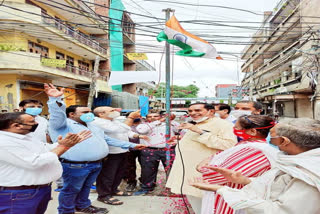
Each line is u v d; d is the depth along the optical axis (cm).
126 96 2173
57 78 1542
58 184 430
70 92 1794
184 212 324
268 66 1844
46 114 1548
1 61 1186
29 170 191
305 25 1323
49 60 1280
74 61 1816
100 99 2008
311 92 1571
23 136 192
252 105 370
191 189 263
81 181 296
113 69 2152
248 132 192
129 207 354
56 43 1535
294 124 130
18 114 192
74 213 302
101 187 375
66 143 202
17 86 1325
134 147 361
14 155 182
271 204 123
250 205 129
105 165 375
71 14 1602
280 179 131
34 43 1402
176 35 350
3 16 1173
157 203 366
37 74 1380
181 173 275
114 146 367
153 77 397
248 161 179
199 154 270
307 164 117
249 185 148
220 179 197
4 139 181
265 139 190
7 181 185
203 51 352
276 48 2008
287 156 130
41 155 191
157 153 423
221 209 186
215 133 263
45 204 216
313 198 112
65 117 275
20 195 188
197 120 278
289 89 1650
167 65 400
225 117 403
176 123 462
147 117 473
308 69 1266
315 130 124
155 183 441
